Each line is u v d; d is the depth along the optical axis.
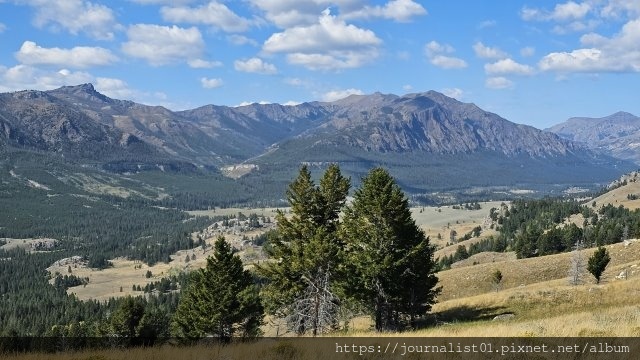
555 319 31.00
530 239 154.62
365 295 42.91
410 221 44.34
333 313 42.28
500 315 49.41
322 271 40.72
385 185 43.66
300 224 42.88
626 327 23.88
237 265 55.53
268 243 44.69
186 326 57.66
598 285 54.72
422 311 50.22
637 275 76.06
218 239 55.25
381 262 41.88
